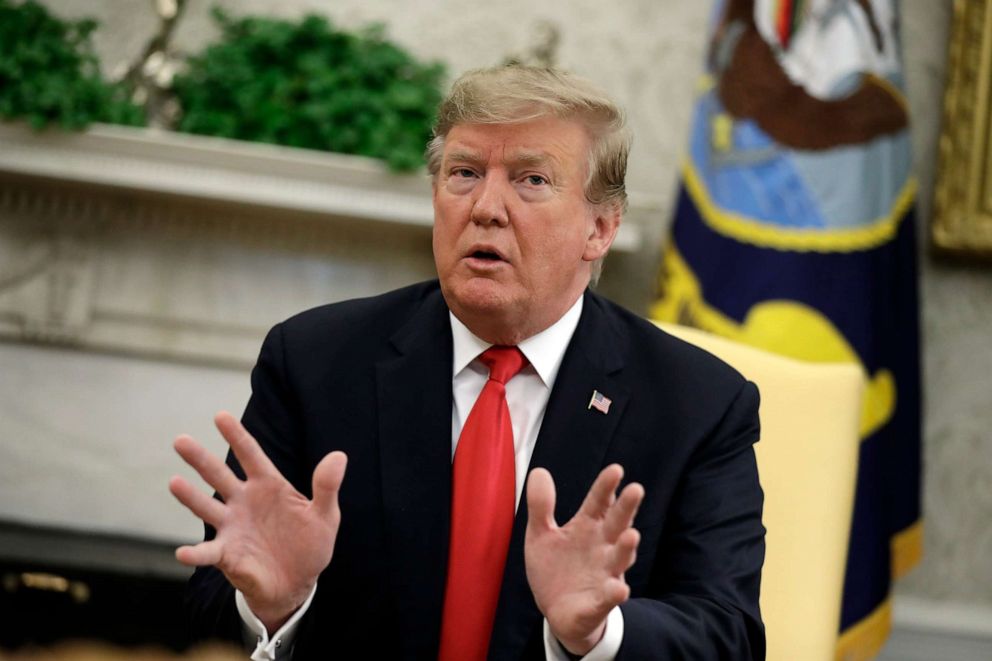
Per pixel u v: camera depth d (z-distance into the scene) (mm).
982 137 11492
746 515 5215
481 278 5008
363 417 5238
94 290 11398
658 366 5477
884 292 10227
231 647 4535
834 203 10117
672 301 10398
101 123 10883
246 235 11453
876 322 10156
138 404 11453
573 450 5141
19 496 11398
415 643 4867
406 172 10906
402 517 4996
